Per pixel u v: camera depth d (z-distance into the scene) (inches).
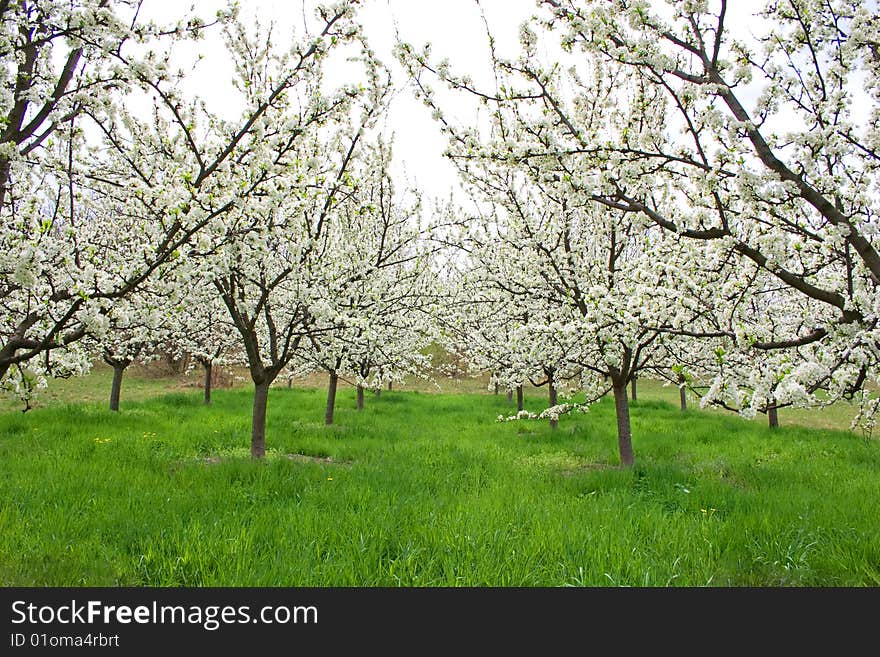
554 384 418.3
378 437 400.5
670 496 247.6
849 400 164.2
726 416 544.4
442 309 396.2
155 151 263.3
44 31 163.5
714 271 196.7
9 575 148.7
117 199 250.5
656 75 161.6
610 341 266.7
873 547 175.6
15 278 153.6
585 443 387.9
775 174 150.0
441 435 410.0
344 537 177.0
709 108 148.9
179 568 156.8
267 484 240.5
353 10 219.3
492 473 284.8
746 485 276.4
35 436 332.2
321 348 407.2
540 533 183.5
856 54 164.2
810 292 153.2
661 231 230.1
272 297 313.6
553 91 186.7
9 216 184.4
